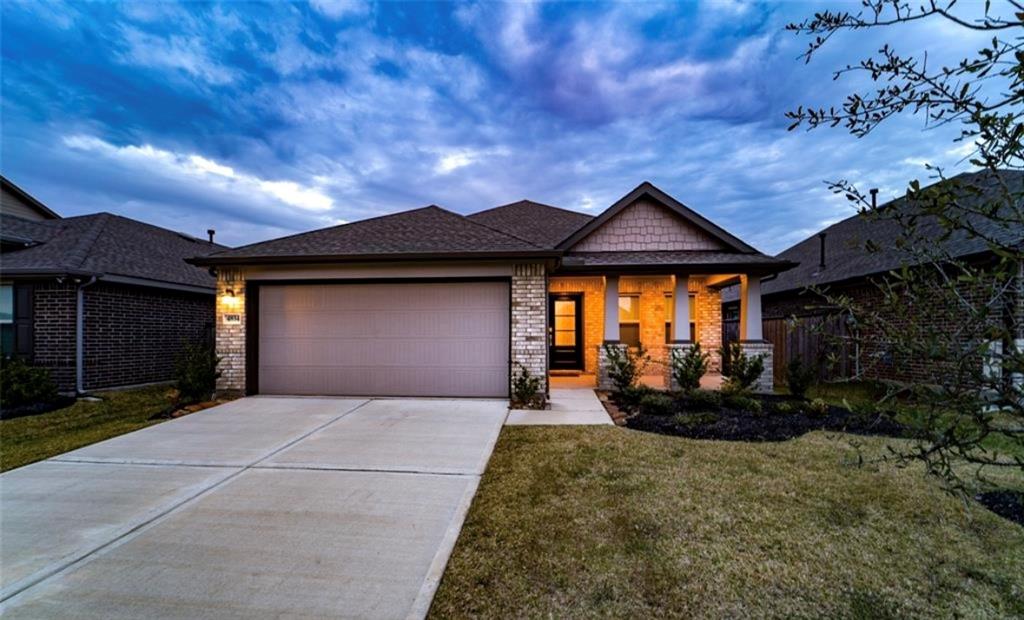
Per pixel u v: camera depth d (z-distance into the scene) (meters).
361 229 9.73
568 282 12.25
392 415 7.17
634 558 3.07
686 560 3.04
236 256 8.20
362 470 4.75
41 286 9.27
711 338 11.94
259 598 2.66
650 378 11.32
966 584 2.76
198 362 8.30
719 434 6.07
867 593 2.68
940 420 1.67
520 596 2.68
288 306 8.77
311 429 6.34
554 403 8.24
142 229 14.11
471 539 3.33
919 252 1.99
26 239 11.03
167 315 11.38
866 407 1.91
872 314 1.83
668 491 4.15
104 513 3.75
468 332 8.58
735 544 3.23
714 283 11.62
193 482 4.42
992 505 3.76
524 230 12.75
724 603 2.61
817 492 4.10
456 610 2.57
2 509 3.83
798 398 8.46
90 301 9.47
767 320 12.62
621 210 10.93
